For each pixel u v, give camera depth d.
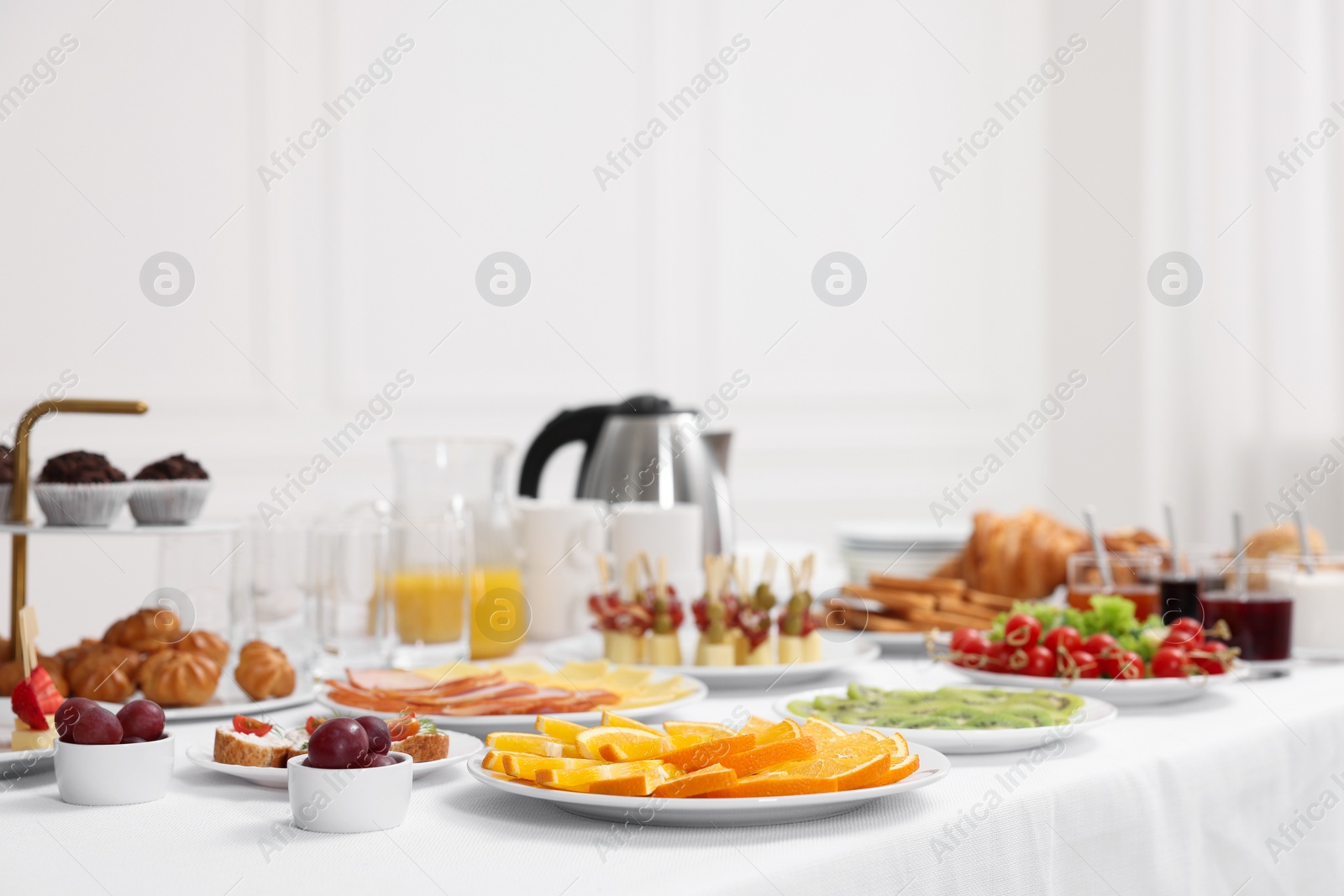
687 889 0.56
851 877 0.62
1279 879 0.96
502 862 0.60
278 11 2.32
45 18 2.12
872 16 3.10
